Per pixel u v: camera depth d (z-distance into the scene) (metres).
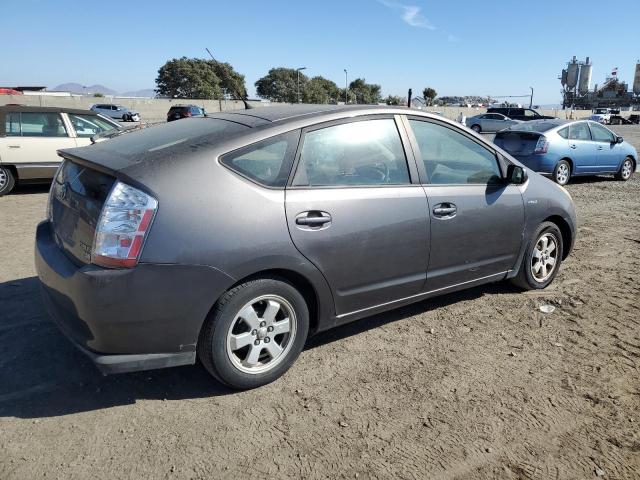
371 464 2.54
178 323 2.81
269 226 2.99
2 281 4.81
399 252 3.59
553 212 4.71
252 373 3.12
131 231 2.68
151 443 2.66
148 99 50.22
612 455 2.64
